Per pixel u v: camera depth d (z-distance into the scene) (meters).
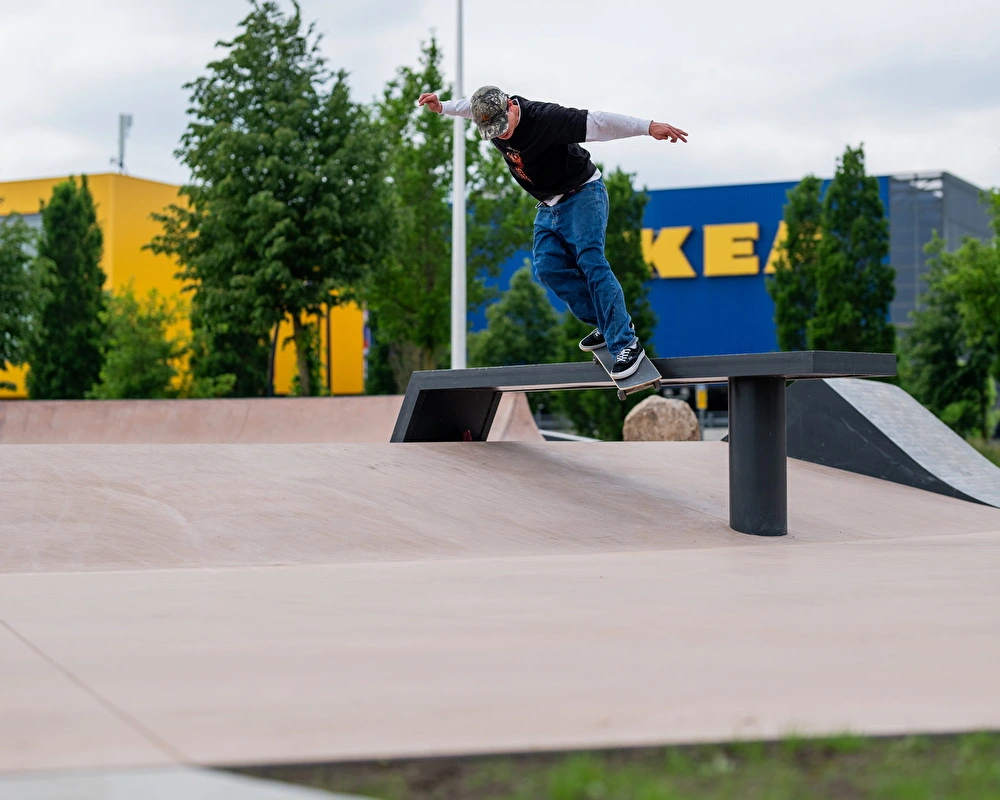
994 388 40.16
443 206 32.41
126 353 32.34
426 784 1.93
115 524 5.79
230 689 2.62
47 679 2.71
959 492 10.20
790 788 1.90
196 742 2.14
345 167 24.64
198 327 32.03
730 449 7.43
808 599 4.17
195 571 5.11
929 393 36.84
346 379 48.56
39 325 30.94
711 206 46.53
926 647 3.19
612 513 7.39
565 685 2.68
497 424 15.56
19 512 5.77
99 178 41.94
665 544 6.79
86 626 3.50
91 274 38.72
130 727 2.25
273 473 7.02
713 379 7.41
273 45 24.61
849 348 29.45
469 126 32.50
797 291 31.30
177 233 25.89
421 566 5.37
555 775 1.94
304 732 2.23
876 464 10.78
